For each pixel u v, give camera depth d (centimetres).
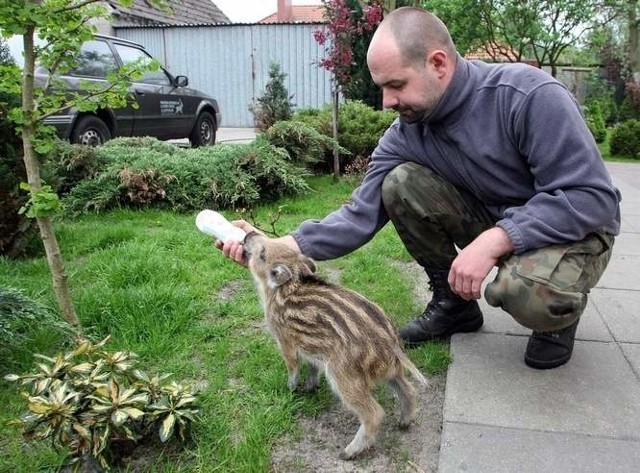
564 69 2406
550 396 286
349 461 248
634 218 705
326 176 938
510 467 237
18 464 245
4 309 309
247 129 1916
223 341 350
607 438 254
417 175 311
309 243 312
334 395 296
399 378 262
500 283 269
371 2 945
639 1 1809
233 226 312
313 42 1909
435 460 248
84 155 720
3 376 308
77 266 474
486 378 302
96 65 923
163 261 458
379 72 271
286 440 263
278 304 276
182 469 241
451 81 278
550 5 1641
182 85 1155
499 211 307
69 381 246
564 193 261
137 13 1973
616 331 360
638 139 1455
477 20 1655
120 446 249
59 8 303
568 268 265
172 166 718
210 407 283
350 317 253
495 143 281
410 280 461
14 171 499
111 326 363
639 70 2298
